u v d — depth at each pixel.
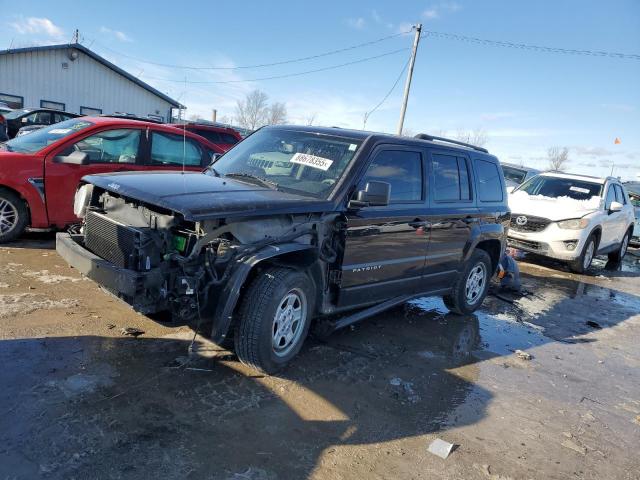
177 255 3.44
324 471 2.96
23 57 27.94
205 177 4.41
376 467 3.08
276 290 3.75
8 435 2.83
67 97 29.86
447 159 5.60
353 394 3.94
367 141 4.64
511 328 6.31
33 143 6.84
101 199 4.15
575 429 3.94
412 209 4.95
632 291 9.79
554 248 10.01
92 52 30.00
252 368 3.96
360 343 5.02
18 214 6.44
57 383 3.41
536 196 11.04
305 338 4.41
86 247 4.12
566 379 4.91
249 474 2.82
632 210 12.80
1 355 3.67
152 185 3.80
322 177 4.42
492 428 3.77
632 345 6.31
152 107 33.62
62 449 2.78
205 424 3.22
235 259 3.59
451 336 5.66
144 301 3.41
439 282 5.77
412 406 3.90
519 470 3.29
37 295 4.88
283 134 5.13
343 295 4.41
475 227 5.98
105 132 6.99
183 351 4.13
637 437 3.95
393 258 4.84
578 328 6.74
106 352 3.94
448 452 3.32
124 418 3.14
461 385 4.42
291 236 3.89
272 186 4.36
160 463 2.79
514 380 4.70
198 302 3.50
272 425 3.33
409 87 27.67
